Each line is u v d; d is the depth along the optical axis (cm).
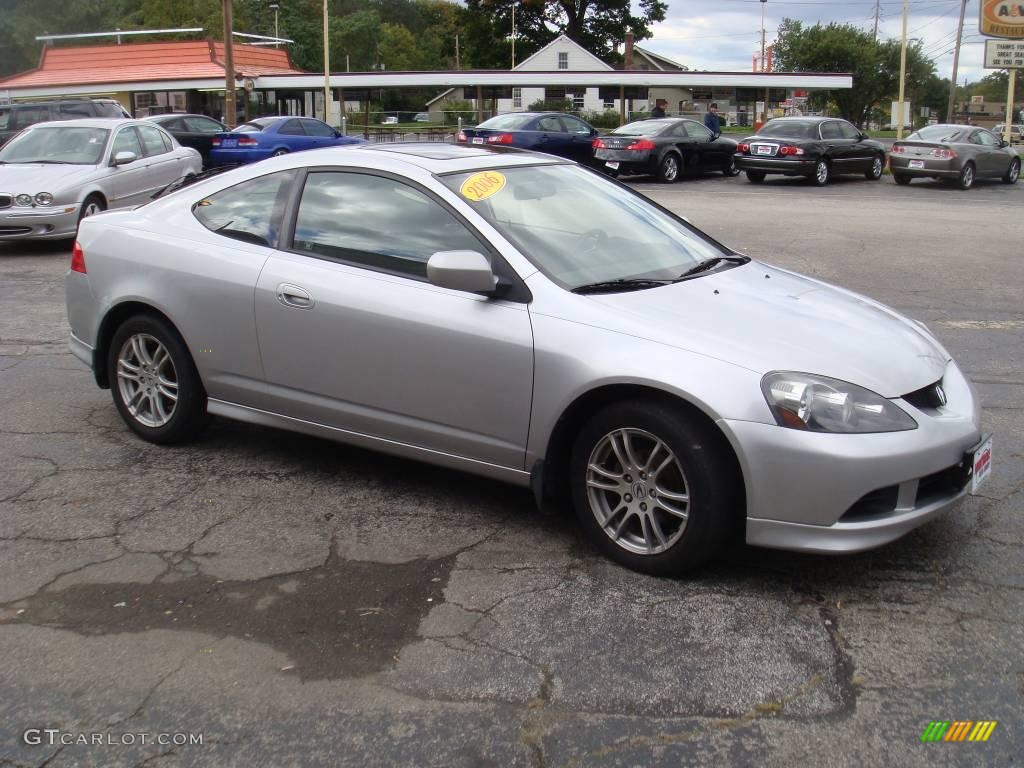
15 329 768
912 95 8675
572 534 404
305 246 444
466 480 464
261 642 321
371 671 304
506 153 481
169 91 4378
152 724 279
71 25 8088
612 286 391
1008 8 2969
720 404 337
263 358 450
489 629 329
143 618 336
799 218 1498
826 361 350
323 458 492
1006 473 468
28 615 338
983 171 2216
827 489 330
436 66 12194
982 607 344
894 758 264
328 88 3691
